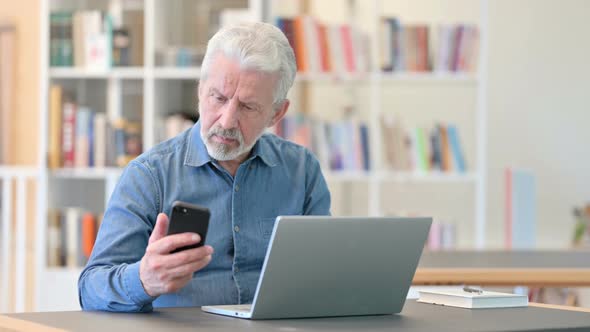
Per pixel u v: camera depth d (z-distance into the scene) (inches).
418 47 194.1
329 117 222.4
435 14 222.1
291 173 99.4
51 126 192.7
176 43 202.4
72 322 72.5
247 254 94.0
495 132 221.6
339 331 69.4
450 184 222.5
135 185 91.1
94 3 199.6
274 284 74.0
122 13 195.9
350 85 221.6
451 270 129.8
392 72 193.8
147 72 191.6
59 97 192.9
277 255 72.9
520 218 191.3
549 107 220.7
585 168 219.9
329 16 223.3
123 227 88.3
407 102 222.5
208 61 87.8
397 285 80.0
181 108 206.2
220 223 93.8
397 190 223.8
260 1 189.8
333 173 193.6
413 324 73.9
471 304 84.9
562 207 219.9
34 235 215.6
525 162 220.8
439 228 198.5
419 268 131.8
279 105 93.0
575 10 219.9
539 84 220.7
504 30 221.0
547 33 220.5
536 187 220.5
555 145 220.2
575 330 73.6
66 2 198.1
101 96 199.5
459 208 222.4
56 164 191.9
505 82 221.3
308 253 74.1
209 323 72.3
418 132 195.5
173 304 90.8
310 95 223.0
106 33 193.3
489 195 221.6
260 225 95.6
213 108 87.5
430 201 223.5
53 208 195.3
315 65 193.0
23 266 201.8
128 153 192.7
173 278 73.7
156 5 194.4
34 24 218.7
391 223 77.4
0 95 219.8
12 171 201.0
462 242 222.2
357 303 78.7
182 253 72.4
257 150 96.0
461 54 194.4
